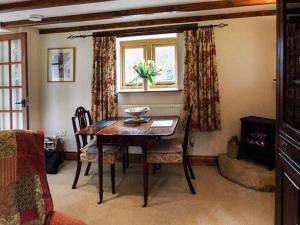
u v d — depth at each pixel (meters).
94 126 3.17
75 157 4.31
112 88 3.93
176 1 3.02
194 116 3.66
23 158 1.38
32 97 4.18
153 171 3.63
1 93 4.11
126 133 2.70
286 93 1.63
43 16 3.50
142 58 4.18
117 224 2.34
